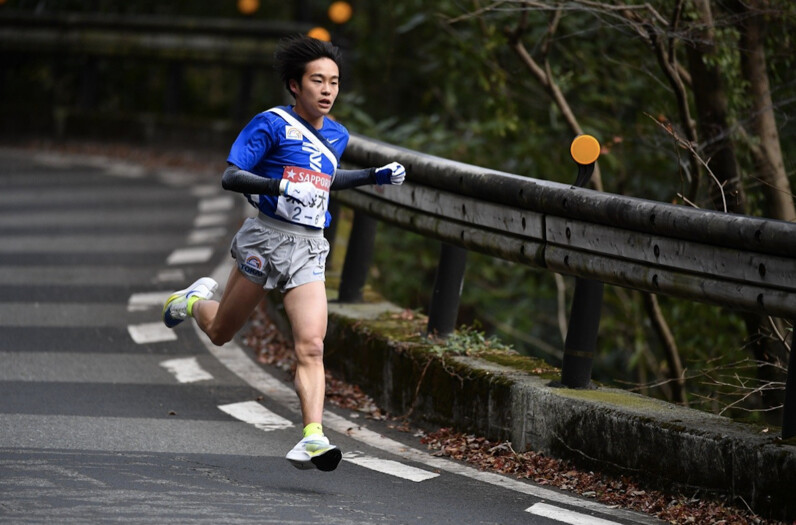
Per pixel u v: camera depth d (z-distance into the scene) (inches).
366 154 1073.5
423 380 937.5
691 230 730.2
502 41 1556.3
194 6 3550.7
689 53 1158.3
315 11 3206.2
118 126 3053.6
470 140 1811.0
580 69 1534.2
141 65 3417.8
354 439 905.5
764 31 1176.2
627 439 773.3
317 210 746.2
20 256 1620.3
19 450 805.2
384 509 714.8
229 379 1080.8
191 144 2992.1
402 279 1968.5
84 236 1802.4
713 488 722.8
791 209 1175.0
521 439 848.9
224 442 866.1
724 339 1395.2
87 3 3437.5
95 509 673.0
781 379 1096.2
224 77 3597.4
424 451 877.8
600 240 802.8
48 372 1059.9
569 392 833.5
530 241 870.4
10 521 642.2
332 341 1080.8
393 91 2519.7
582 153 816.9
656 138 1365.7
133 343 1195.3
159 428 895.1
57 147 3031.5
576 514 726.5
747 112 1173.1
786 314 689.0
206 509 685.9
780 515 687.1
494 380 874.1
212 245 1775.3
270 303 1330.0
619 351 1872.5
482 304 2091.5
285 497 725.9
